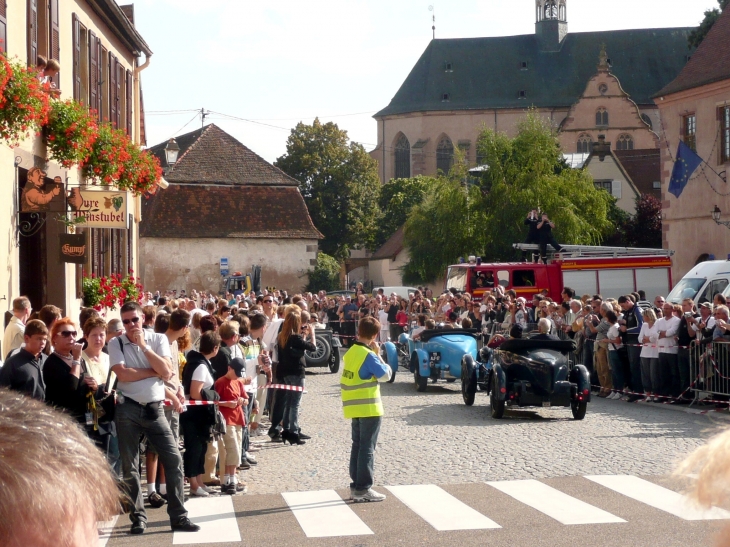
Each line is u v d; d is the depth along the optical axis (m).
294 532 7.68
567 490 9.12
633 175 69.62
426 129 88.25
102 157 15.51
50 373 7.71
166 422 7.96
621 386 17.59
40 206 13.95
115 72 22.39
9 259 13.44
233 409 9.51
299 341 12.53
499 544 7.11
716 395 15.66
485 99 89.12
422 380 18.75
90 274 19.41
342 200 71.56
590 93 83.69
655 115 88.44
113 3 20.55
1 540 1.24
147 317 10.72
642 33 91.75
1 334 12.98
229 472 9.43
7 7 13.53
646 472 9.97
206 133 52.72
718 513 1.47
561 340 14.79
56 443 1.32
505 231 47.12
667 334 16.30
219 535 7.66
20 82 11.23
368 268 77.00
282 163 71.69
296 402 12.53
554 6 91.12
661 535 7.29
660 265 32.09
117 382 7.98
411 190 80.94
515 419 14.70
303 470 10.69
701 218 38.69
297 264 50.50
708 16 56.62
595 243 48.53
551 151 48.16
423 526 7.75
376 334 9.02
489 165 47.97
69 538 1.28
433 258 53.59
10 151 13.43
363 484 8.79
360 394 8.82
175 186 49.94
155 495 9.09
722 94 37.34
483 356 16.98
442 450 11.71
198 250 49.16
